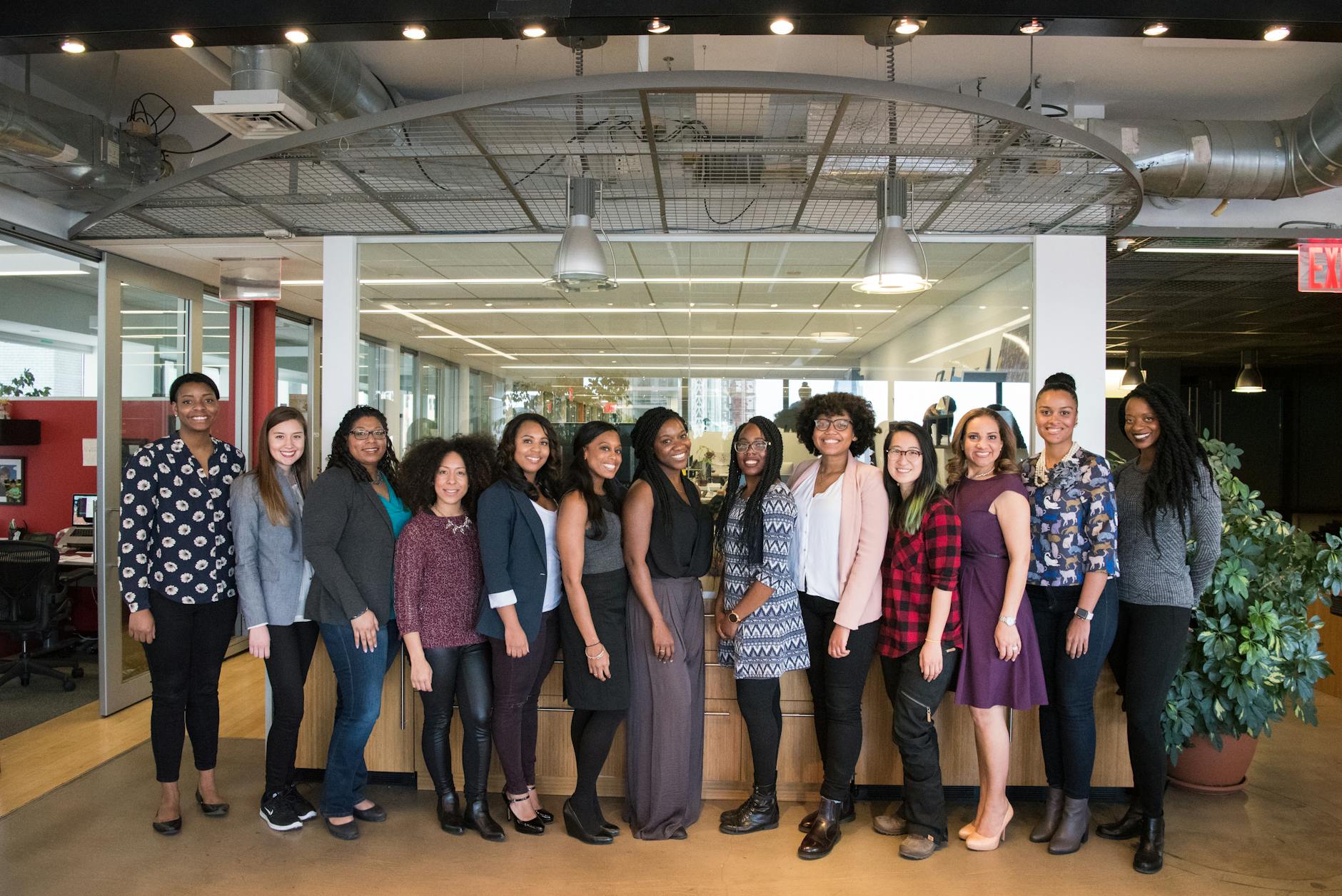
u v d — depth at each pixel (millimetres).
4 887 2809
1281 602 3611
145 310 5035
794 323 4457
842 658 3066
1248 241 4582
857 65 4152
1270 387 14172
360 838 3184
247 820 3346
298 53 3578
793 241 4250
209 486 3252
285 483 3250
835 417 3121
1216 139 4277
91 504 6379
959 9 2359
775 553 3021
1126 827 3234
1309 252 4527
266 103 3395
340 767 3162
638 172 3266
